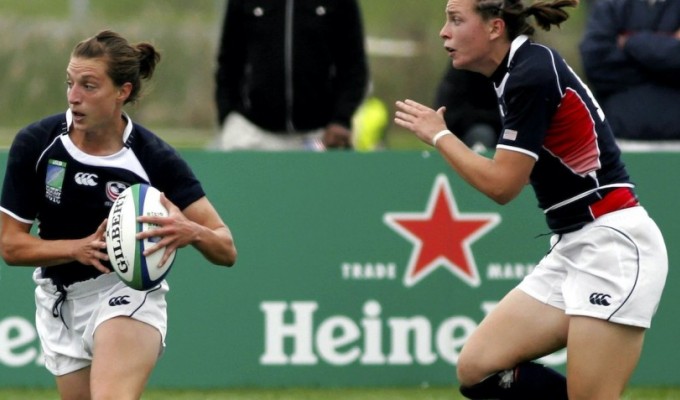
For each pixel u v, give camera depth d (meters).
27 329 23.98
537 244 24.92
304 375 24.66
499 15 16.56
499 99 16.80
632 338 16.62
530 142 16.28
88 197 16.17
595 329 16.55
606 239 16.70
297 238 24.58
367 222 24.69
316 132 27.80
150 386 24.41
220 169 24.38
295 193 24.56
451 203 24.78
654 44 26.47
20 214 16.23
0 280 23.91
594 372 16.59
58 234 16.50
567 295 16.89
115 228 15.54
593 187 16.78
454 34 16.73
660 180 25.00
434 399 23.66
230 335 24.47
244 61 27.81
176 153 16.56
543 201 17.28
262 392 24.28
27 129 16.19
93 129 15.82
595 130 16.67
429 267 24.80
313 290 24.61
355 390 24.55
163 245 15.56
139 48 16.30
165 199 15.83
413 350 24.81
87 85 15.58
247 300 24.48
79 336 16.66
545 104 16.28
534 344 17.27
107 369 15.68
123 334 15.94
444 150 16.61
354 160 24.66
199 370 24.44
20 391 23.86
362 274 24.70
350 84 27.56
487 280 24.86
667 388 25.09
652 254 16.72
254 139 27.73
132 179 16.20
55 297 16.64
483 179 16.36
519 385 17.47
